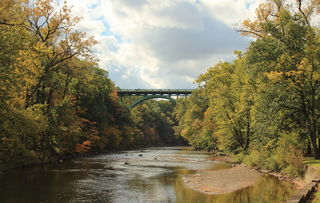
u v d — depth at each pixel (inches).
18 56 872.9
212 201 643.5
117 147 3073.3
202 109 2647.6
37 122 1105.4
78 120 1683.1
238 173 1081.4
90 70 1470.2
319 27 1039.6
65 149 1608.0
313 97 933.2
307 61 875.4
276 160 1027.9
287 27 933.2
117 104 3112.7
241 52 1611.7
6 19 874.1
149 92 4416.8
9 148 1020.5
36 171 1067.9
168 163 1526.8
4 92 802.2
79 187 792.9
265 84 1000.9
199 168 1288.1
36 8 1186.6
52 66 1286.9
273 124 975.0
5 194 683.4
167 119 5949.8
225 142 1686.8
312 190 581.0
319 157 951.0
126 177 991.0
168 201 647.1
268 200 630.5
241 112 1423.5
